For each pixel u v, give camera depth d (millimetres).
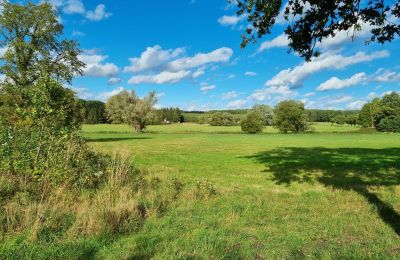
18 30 40562
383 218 8688
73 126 12641
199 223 8203
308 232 7617
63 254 6199
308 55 10320
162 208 9359
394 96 107188
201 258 6094
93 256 6172
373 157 26406
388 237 7250
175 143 46688
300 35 10031
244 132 88438
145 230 7613
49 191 9930
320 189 13219
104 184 11195
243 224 8172
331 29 9961
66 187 10211
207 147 39438
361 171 18453
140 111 82500
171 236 7227
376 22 9617
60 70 41375
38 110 11945
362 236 7410
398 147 38031
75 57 43281
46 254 6191
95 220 7547
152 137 64062
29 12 40344
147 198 10117
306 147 38938
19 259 6031
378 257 6188
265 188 13508
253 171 19062
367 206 9992
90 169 11258
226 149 36312
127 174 12414
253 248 6656
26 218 7648
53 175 10336
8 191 9469
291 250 6535
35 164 10680
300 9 9578
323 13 9625
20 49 39062
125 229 7566
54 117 12211
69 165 10883
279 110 95125
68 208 8727
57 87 12570
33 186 10188
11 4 39688
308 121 97250
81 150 11703
